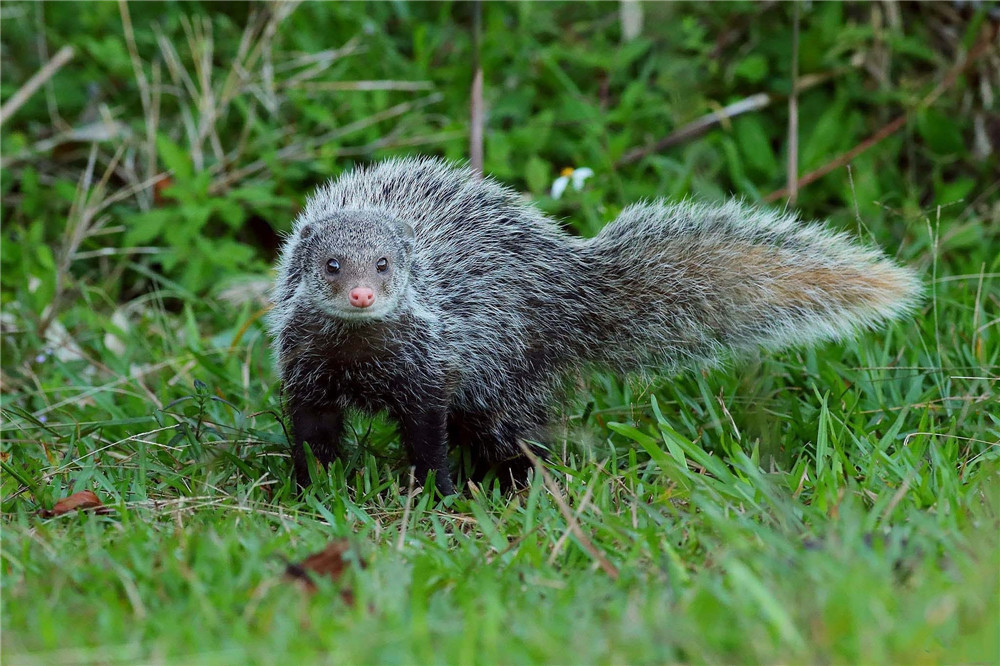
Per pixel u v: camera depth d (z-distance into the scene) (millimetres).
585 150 13516
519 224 9477
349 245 8352
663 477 8070
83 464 8789
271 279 12086
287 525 7188
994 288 10984
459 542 7102
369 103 13984
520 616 5480
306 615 5516
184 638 5293
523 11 13977
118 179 13891
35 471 8398
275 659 4961
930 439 8117
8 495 8039
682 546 6691
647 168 13703
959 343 9906
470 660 4914
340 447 9023
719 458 8445
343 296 8172
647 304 9492
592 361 9602
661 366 9586
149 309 12422
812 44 13391
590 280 9477
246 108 13648
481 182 9719
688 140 13555
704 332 9477
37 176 13570
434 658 5012
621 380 9758
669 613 5422
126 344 11328
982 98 13430
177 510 7586
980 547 5914
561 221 11367
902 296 9141
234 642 5227
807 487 7668
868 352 9758
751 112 13867
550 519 7191
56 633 5328
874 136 13531
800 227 9562
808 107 13859
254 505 7723
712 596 5484
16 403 10445
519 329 9188
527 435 9289
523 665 4957
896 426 8250
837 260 9273
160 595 5938
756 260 9359
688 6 14180
